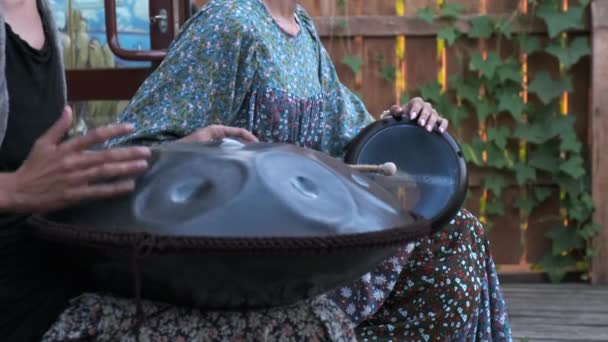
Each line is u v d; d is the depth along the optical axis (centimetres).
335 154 224
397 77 477
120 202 127
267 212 122
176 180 128
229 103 193
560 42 466
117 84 310
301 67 214
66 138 161
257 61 198
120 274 129
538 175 479
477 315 205
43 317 146
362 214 130
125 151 127
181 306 137
